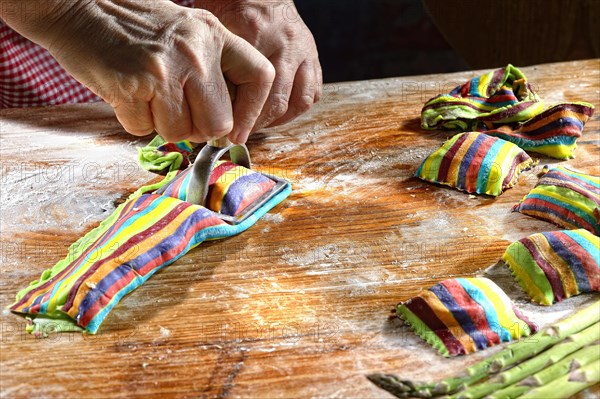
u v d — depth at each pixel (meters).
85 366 0.81
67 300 0.88
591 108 1.28
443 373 0.80
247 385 0.78
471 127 1.33
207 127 0.96
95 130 1.35
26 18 0.88
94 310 0.87
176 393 0.77
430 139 1.31
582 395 0.77
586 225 1.03
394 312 0.89
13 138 1.32
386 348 0.83
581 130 1.25
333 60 3.19
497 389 0.76
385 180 1.19
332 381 0.79
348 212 1.10
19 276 0.97
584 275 0.91
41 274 0.97
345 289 0.94
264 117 1.18
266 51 1.19
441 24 1.91
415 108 1.42
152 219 0.99
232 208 1.06
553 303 0.90
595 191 1.09
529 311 0.89
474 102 1.36
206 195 1.05
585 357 0.78
